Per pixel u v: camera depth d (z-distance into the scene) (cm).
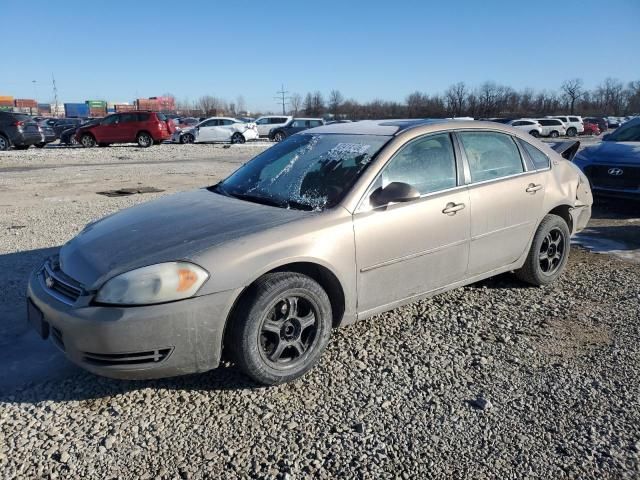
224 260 303
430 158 402
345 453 271
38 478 255
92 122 2584
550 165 491
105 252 318
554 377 341
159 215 366
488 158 443
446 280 412
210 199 396
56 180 1274
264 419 298
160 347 291
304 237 328
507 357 367
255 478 255
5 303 454
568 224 517
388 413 304
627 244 652
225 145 2738
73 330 291
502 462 265
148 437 284
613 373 346
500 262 450
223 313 303
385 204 361
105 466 263
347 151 396
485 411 305
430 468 261
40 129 2331
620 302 461
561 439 282
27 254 597
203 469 261
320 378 340
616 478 254
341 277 344
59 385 333
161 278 290
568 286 500
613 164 814
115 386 332
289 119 3591
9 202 950
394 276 375
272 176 409
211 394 323
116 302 288
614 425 293
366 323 417
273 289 313
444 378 340
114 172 1462
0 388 329
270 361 323
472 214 413
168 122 2655
